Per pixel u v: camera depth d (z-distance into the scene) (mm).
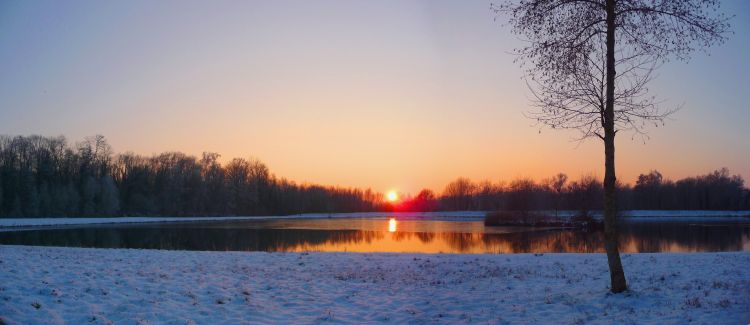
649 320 8008
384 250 29297
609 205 10242
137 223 67938
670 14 9750
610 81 10023
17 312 8477
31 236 40656
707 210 92812
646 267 14086
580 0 10188
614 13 9992
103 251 19891
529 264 15977
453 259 17703
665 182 102375
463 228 55219
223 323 8812
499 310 9617
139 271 13695
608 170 10195
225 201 97625
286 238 39562
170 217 85562
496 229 52719
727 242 32688
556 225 59531
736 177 100062
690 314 8148
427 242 35375
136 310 9195
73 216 70688
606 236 10320
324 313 9789
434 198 140250
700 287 10438
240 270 14891
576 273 13641
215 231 49375
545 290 11336
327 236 42156
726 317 7816
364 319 9383
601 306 9234
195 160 100188
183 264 15859
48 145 78562
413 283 13125
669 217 79062
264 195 108000
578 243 34219
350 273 14750
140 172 85938
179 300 10227
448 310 9875
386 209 157625
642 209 96375
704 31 9734
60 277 11984
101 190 75312
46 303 9297
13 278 11516
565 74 10391
